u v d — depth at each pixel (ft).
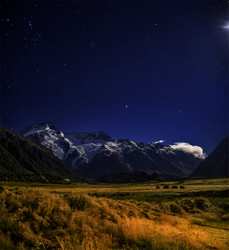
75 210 29.86
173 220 44.91
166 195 164.04
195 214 63.16
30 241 20.52
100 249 20.93
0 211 23.15
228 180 493.36
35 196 29.04
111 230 27.17
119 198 153.38
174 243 25.39
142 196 166.50
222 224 47.83
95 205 34.88
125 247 23.17
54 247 20.43
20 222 22.25
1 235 19.13
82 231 24.68
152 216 46.29
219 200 105.50
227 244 27.37
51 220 25.54
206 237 30.04
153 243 24.56
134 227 27.78
